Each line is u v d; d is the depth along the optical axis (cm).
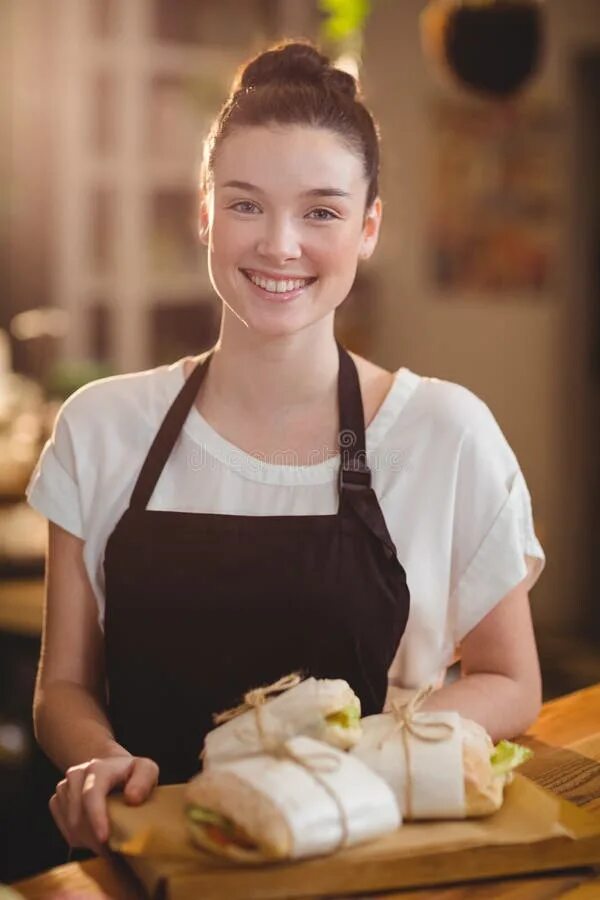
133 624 148
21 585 329
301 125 139
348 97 145
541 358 546
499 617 154
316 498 151
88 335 530
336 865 109
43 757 295
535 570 159
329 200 140
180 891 107
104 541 157
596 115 539
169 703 149
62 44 514
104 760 125
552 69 533
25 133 518
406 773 116
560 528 560
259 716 120
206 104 528
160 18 524
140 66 522
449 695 148
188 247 543
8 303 529
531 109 535
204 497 153
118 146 524
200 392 158
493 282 552
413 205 567
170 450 155
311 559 145
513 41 319
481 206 550
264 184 139
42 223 524
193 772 150
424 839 113
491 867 114
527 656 155
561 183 538
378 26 559
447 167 554
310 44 148
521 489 156
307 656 145
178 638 147
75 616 159
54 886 116
